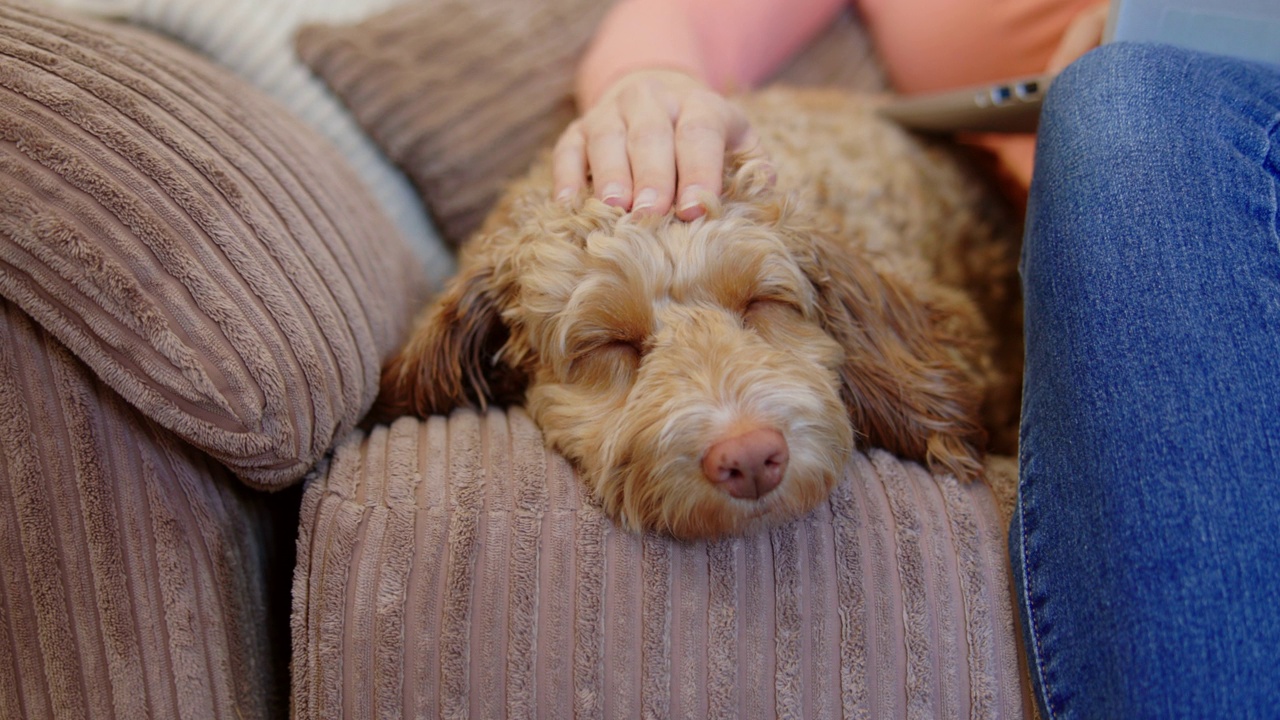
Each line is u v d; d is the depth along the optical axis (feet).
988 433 5.50
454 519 3.91
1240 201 3.82
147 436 4.05
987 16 7.81
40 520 3.92
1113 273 3.75
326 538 3.99
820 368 4.66
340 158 5.98
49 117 3.87
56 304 3.73
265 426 3.90
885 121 7.41
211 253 3.90
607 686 3.76
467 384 5.46
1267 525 3.30
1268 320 3.57
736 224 4.80
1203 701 3.16
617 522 4.02
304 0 7.36
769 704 3.76
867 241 6.24
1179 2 4.91
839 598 3.87
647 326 4.67
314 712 3.85
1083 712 3.44
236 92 5.21
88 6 6.72
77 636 3.98
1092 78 4.29
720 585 3.84
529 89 7.32
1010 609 3.91
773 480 3.84
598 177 4.90
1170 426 3.43
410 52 7.23
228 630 4.32
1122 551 3.38
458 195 7.10
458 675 3.76
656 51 6.64
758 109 7.06
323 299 4.36
